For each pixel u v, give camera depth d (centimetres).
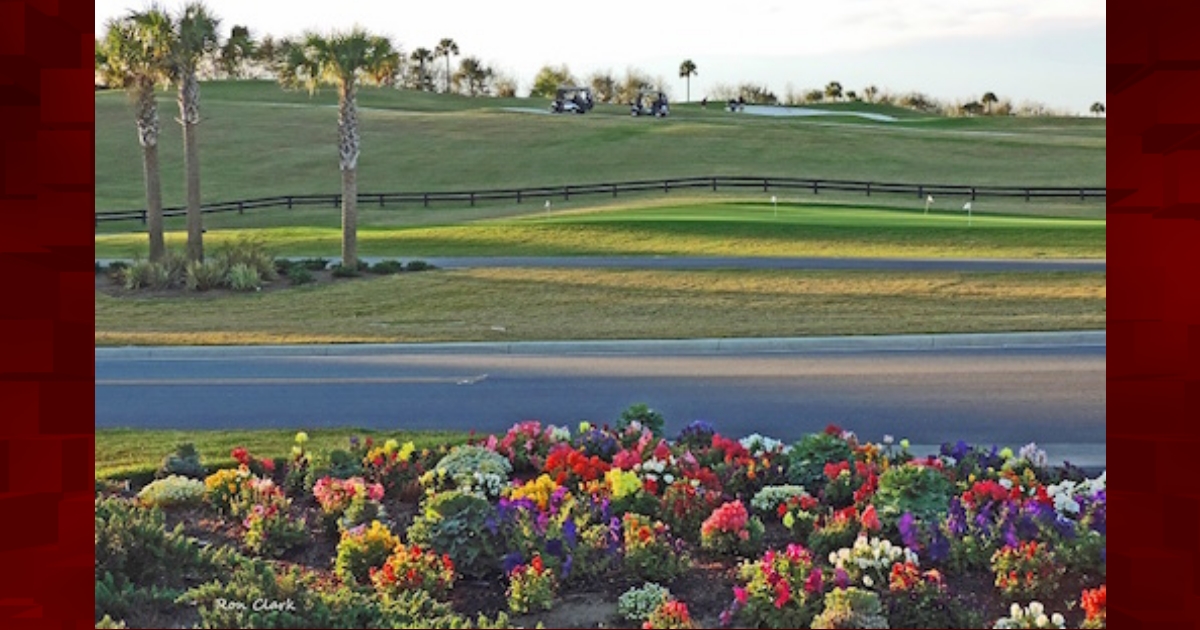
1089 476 870
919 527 656
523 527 642
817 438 837
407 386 1400
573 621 583
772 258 2975
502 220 4328
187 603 581
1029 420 1124
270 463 860
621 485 743
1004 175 6231
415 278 2662
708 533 686
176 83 2803
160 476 852
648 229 3681
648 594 593
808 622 569
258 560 665
